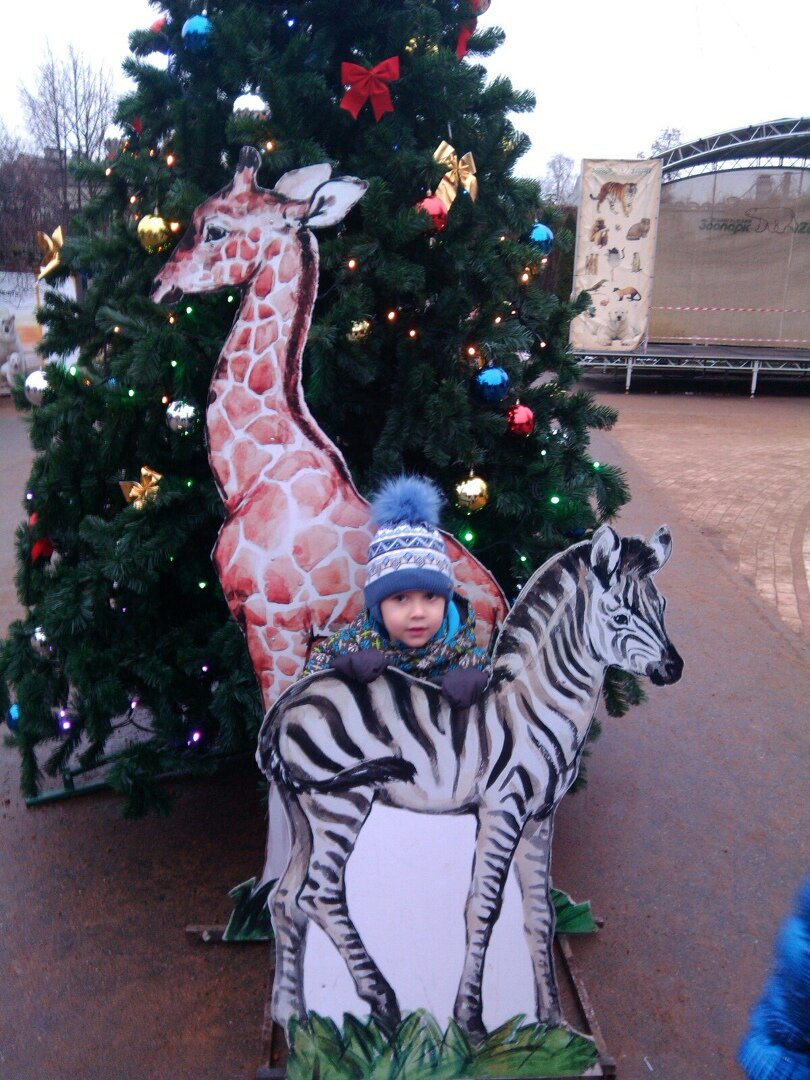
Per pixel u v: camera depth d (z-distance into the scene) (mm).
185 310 2689
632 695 3186
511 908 2086
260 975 2584
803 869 3148
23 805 3475
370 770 2021
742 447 12180
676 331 18594
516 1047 2090
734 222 17781
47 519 3021
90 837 3256
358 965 2053
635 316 17891
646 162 16797
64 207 15164
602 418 3203
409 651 2098
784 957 1367
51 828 3318
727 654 5168
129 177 2707
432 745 2027
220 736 2953
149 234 2527
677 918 2871
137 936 2740
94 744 2990
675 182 17641
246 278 2359
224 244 2344
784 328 18312
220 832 3279
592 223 17234
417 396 2674
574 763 2115
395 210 2678
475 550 2953
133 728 3975
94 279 2908
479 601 2408
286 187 2332
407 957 2059
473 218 2793
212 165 2803
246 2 2725
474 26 2973
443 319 2719
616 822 3426
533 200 3072
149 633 2916
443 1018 2068
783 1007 1337
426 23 2617
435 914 2059
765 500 9062
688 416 15273
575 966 2641
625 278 17594
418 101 2768
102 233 2982
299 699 2006
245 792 3545
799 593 6352
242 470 2371
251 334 2367
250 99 2484
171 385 2756
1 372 14695
